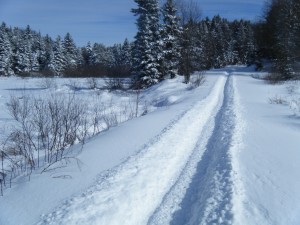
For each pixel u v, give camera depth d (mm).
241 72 45938
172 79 29297
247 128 9617
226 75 39188
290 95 19516
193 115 11750
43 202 4793
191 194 5352
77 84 34938
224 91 21922
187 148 7910
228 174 5727
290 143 7898
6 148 8719
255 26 59125
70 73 51531
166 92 23906
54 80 41188
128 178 5668
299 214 4316
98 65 48844
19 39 71625
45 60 72938
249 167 6109
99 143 7926
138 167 6188
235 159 6539
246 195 4914
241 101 16281
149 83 30547
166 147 7590
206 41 64562
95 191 5094
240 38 81875
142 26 31047
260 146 7574
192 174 6195
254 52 56906
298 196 4836
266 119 11375
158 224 4496
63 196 4969
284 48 36531
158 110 14352
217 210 4566
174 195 5316
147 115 12328
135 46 31969
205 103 15062
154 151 7207
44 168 6207
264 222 4148
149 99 22766
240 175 5695
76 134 9578
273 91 21688
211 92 20094
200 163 6820
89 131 10875
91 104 19078
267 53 51906
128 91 28359
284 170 5930
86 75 48812
